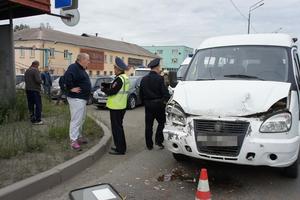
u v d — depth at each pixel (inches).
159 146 330.0
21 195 201.2
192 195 212.7
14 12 430.0
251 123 210.1
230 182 234.8
